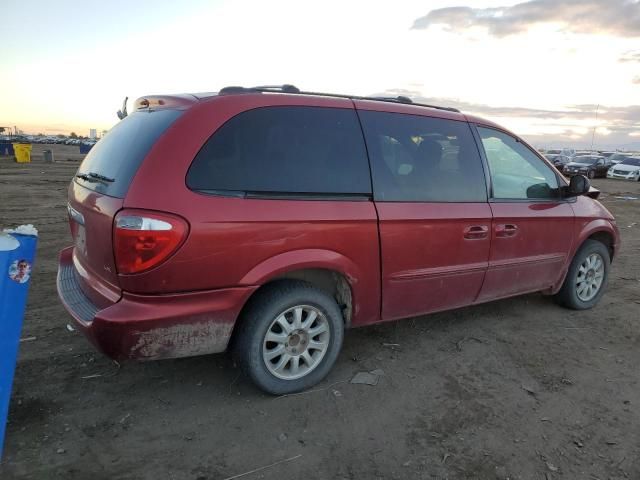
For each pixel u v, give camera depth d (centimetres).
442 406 317
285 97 314
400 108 366
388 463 262
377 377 349
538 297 536
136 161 274
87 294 305
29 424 281
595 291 511
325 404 313
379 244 336
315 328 324
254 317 297
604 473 261
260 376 306
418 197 358
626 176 3162
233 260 279
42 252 675
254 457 262
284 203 296
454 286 388
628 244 904
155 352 272
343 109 336
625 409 322
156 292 264
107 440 271
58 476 242
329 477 250
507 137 434
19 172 2214
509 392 337
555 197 461
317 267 310
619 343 424
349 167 327
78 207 315
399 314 364
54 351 368
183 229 262
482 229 393
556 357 393
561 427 300
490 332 436
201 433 280
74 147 7306
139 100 347
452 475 255
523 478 256
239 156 288
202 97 297
